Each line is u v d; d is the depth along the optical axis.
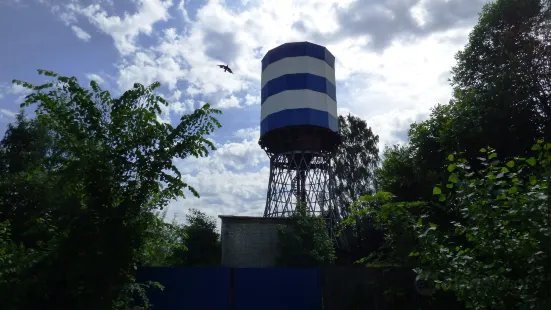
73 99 7.93
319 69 32.22
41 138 22.42
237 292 10.93
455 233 4.46
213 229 31.16
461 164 4.07
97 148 7.71
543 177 3.59
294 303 11.08
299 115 30.53
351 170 45.25
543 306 3.16
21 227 14.72
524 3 15.54
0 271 6.65
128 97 8.42
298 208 25.41
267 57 33.38
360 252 36.69
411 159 16.89
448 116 15.47
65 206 7.32
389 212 4.83
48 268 7.05
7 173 19.83
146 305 8.66
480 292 3.51
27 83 7.74
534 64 15.28
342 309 12.66
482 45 17.27
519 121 13.95
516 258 3.53
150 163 8.12
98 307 7.05
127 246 7.53
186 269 10.68
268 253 24.23
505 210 3.63
